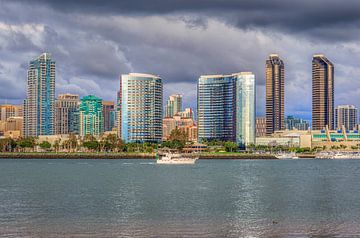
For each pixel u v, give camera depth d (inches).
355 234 3304.6
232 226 3597.4
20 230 3447.3
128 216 4008.4
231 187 6574.8
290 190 6176.2
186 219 3878.0
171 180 7805.1
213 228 3521.2
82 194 5620.1
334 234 3302.2
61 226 3580.2
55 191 5969.5
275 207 4547.2
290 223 3710.6
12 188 6387.8
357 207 4537.4
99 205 4655.5
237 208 4475.9
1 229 3479.3
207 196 5447.8
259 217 3973.9
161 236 3265.3
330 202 4913.9
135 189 6245.1
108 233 3353.8
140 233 3351.4
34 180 7780.5
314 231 3408.0
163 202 4896.7
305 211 4298.7
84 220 3823.8
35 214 4094.5
